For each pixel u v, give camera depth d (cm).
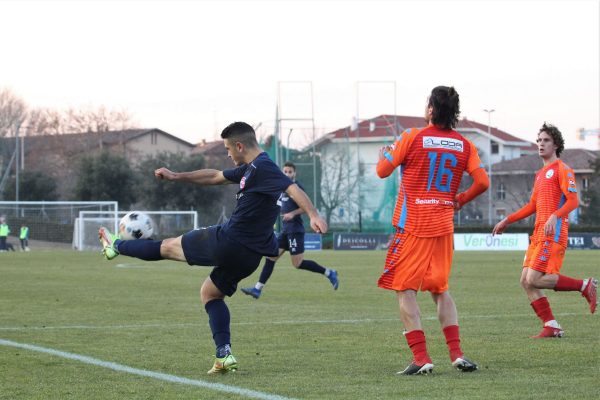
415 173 1017
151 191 8319
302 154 6938
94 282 2720
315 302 2027
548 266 1365
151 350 1214
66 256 4725
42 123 11300
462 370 1030
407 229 1016
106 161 8394
